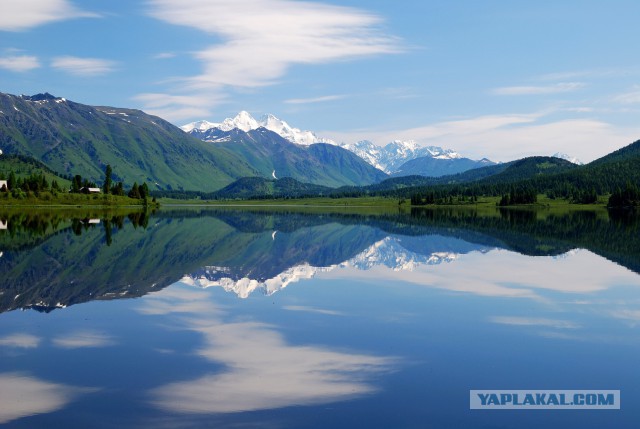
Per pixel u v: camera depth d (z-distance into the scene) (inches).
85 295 1708.9
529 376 1007.6
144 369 1030.4
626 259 2610.7
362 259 2682.1
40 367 1037.2
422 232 4448.8
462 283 1961.1
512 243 3432.6
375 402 889.5
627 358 1104.8
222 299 1657.2
